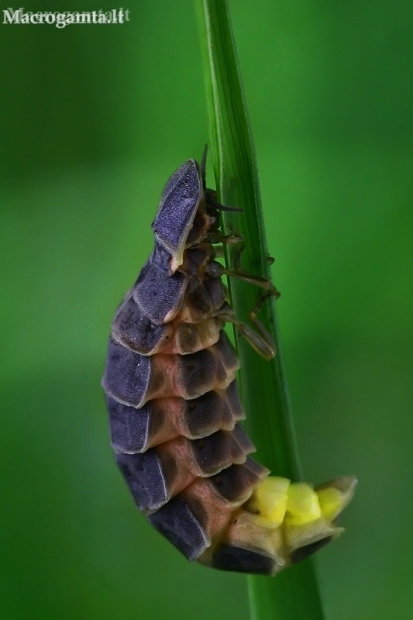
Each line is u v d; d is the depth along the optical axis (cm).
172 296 9
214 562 9
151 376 9
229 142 9
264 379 9
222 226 9
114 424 9
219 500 9
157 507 9
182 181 9
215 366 9
